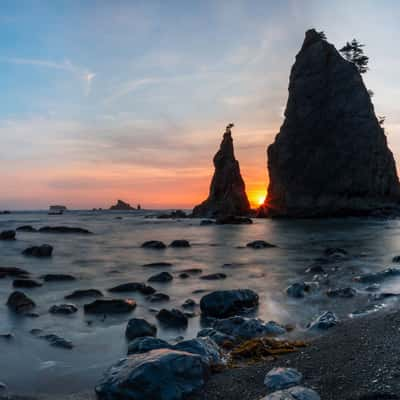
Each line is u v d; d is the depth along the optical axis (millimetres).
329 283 21031
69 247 44031
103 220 120688
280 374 8750
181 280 23328
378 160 103688
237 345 11867
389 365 8414
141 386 8352
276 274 25234
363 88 107938
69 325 14352
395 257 29047
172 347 10422
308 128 108812
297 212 105500
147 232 68250
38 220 120500
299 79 112688
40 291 20344
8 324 14453
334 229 65188
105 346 12188
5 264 30953
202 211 131000
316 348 10695
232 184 127562
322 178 104562
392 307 15156
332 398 7453
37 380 9859
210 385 8828
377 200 103250
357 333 11477
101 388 8648
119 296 19047
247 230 69562
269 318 15055
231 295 16094
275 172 112188
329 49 112375
